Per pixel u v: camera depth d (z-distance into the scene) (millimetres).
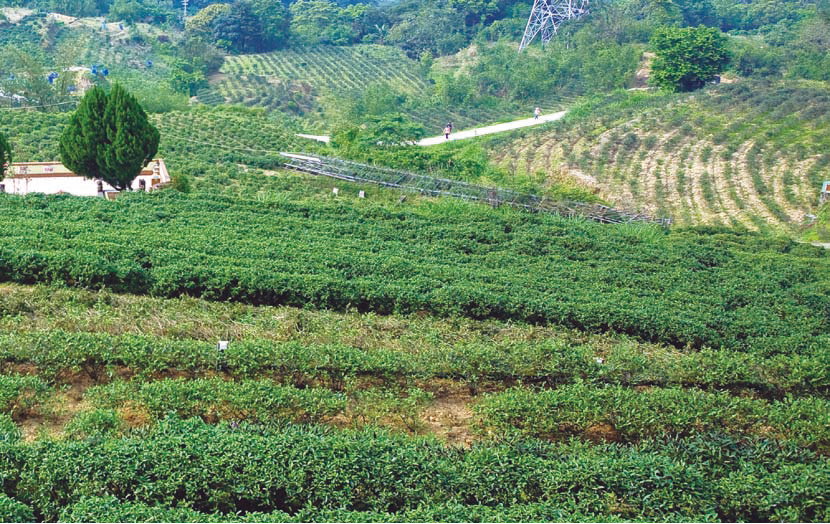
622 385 22016
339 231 36281
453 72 117250
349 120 87000
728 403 19766
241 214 36844
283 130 69500
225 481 14898
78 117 39812
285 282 27031
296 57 124062
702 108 72750
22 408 18031
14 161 51094
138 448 15250
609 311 27391
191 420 16766
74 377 20016
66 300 24906
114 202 36781
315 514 14336
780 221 51219
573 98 97188
